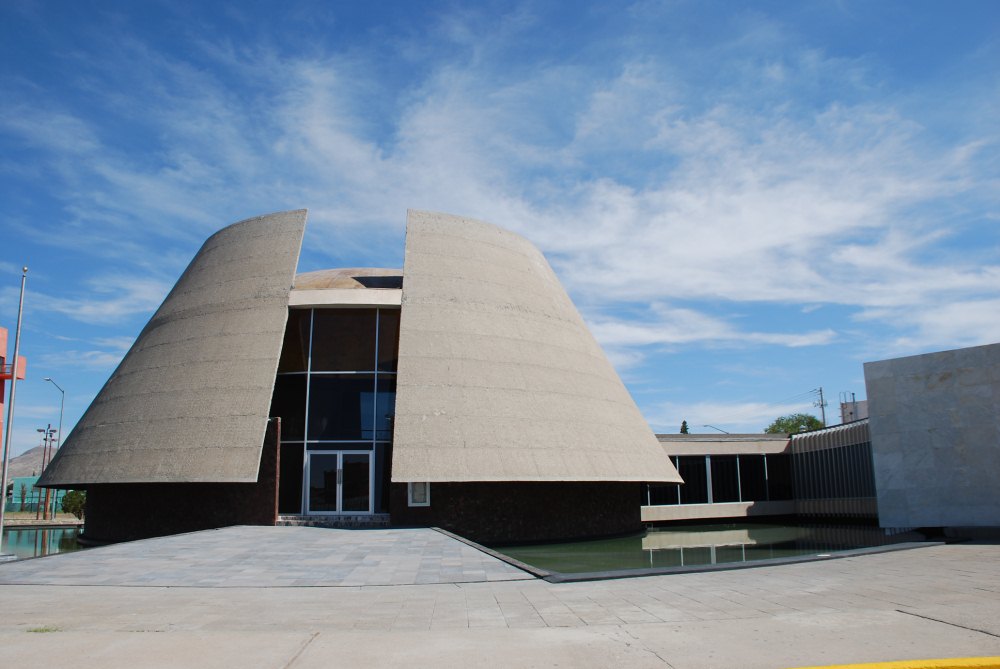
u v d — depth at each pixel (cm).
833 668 636
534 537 2400
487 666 643
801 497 4009
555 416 2438
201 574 1285
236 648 702
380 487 2409
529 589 1120
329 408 2464
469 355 2441
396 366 2520
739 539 2603
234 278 2647
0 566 1384
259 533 2036
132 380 2534
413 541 1827
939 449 2281
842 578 1230
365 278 2925
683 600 1001
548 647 712
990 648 708
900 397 2370
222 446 2211
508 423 2322
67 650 691
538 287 2927
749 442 4016
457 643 728
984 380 2219
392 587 1147
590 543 2459
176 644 718
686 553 2083
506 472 2195
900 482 2339
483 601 1004
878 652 694
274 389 2481
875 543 2314
